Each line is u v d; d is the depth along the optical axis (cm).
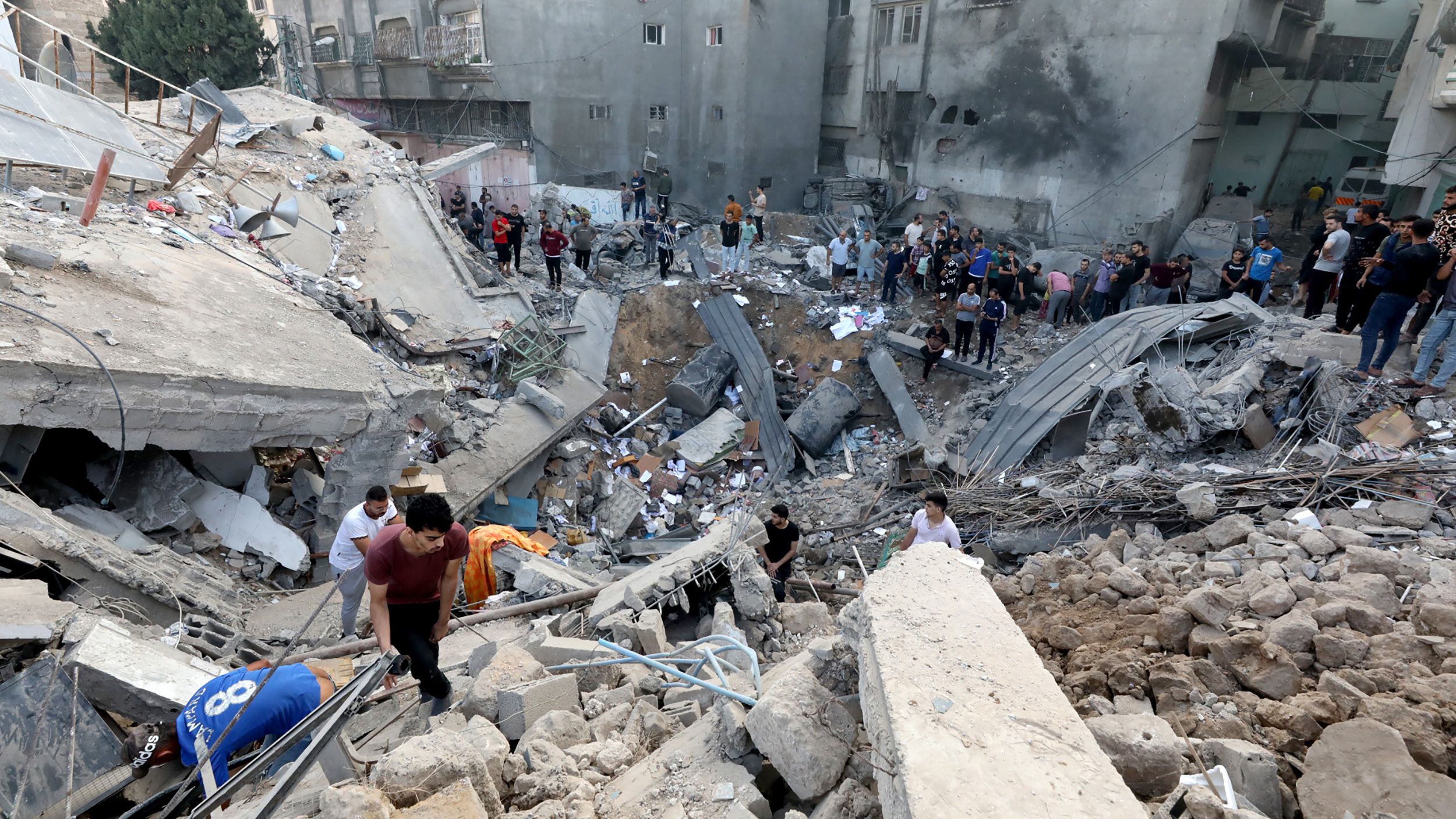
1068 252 1950
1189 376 989
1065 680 472
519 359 1404
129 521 727
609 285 1853
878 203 2517
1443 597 478
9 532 543
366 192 1538
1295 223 1950
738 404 1723
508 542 796
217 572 725
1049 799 214
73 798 346
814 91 2650
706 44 2491
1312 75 1920
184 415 661
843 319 1794
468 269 1561
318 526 843
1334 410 883
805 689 309
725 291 1902
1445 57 1269
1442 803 297
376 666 338
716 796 306
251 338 803
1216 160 1966
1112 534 760
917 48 2370
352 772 338
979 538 941
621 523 1329
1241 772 323
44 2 2789
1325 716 375
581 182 2466
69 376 583
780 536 729
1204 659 440
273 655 571
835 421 1539
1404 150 1383
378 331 1224
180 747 360
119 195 1059
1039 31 2027
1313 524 694
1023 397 1208
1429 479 718
